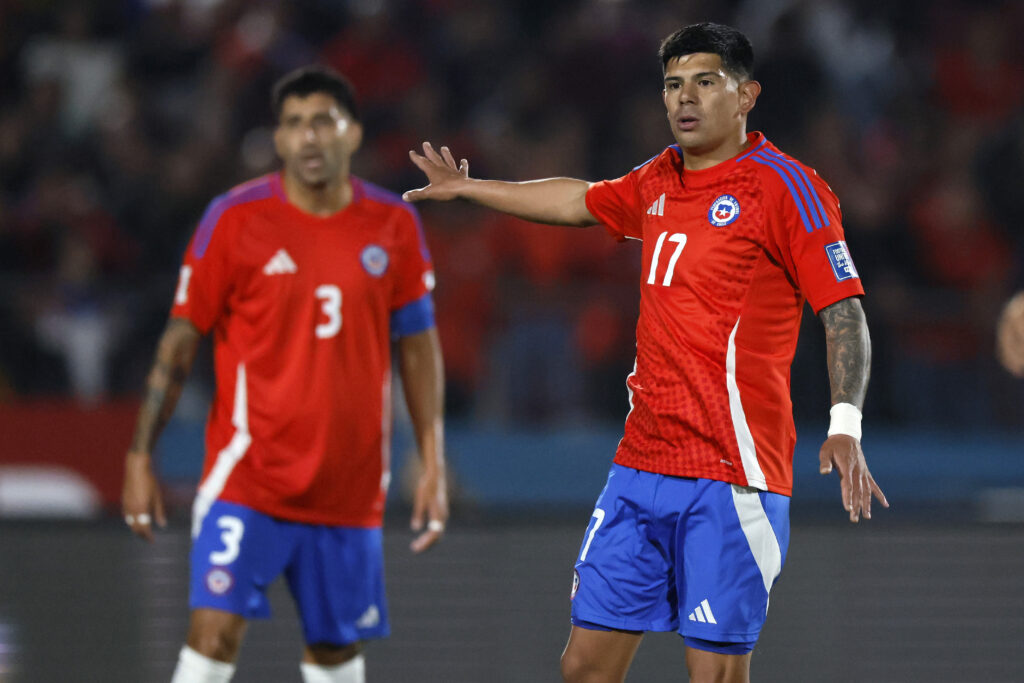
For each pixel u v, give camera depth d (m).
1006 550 21.44
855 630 19.98
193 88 36.09
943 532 21.59
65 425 26.52
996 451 28.78
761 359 12.70
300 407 14.68
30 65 36.00
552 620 20.11
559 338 28.88
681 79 12.81
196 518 14.80
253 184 15.29
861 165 34.25
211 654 14.50
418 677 18.22
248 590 14.62
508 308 28.98
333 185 15.12
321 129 14.88
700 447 12.76
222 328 15.03
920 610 20.56
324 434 14.73
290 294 14.75
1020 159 34.66
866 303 29.84
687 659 13.00
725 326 12.64
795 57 33.47
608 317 29.02
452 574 21.22
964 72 38.06
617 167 34.34
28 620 19.95
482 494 27.97
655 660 18.88
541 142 33.66
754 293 12.66
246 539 14.60
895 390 29.39
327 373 14.77
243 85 34.59
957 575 21.22
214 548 14.60
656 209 13.20
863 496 11.57
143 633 19.53
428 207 30.80
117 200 32.38
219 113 34.38
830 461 11.77
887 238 32.38
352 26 35.94
